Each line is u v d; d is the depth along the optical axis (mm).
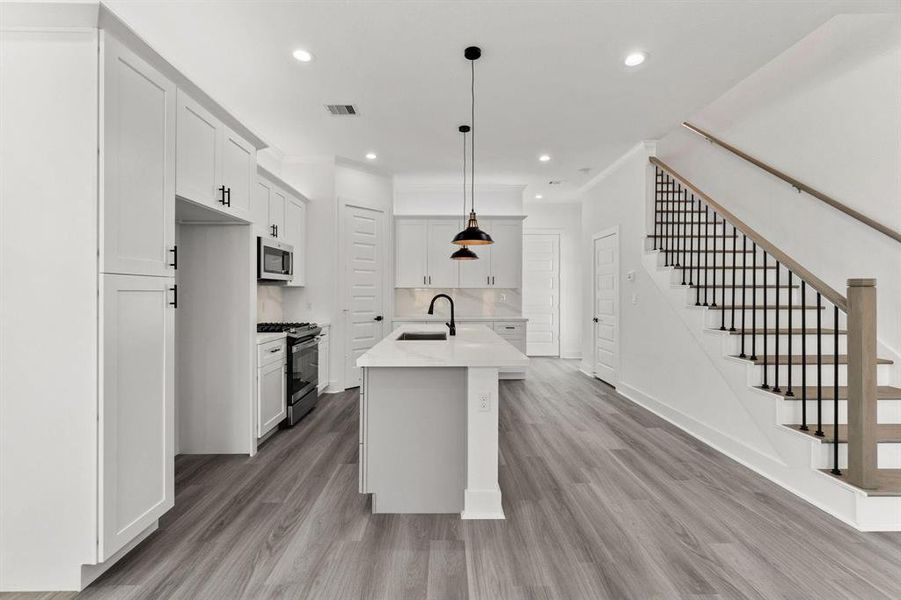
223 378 3207
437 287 6496
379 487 2383
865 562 1903
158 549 1999
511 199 6668
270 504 2453
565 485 2703
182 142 2350
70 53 1718
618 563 1896
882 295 2949
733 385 3066
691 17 2514
